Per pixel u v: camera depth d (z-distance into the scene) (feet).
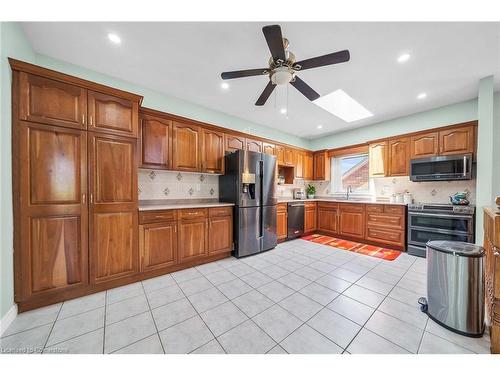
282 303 5.97
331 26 5.51
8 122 5.12
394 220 11.23
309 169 16.55
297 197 16.22
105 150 6.63
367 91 9.10
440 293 5.05
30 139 5.49
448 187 10.64
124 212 7.01
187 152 9.63
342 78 8.05
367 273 8.13
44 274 5.66
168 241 8.07
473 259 4.64
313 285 7.11
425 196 11.40
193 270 8.48
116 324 5.00
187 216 8.63
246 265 9.05
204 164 10.21
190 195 10.62
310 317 5.32
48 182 5.73
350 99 10.52
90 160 6.36
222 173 10.98
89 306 5.77
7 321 4.87
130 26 5.54
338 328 4.89
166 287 6.96
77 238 6.15
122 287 6.94
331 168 16.49
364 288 6.89
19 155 5.35
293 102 10.46
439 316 5.04
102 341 4.44
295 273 8.14
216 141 10.73
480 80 8.14
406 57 6.78
